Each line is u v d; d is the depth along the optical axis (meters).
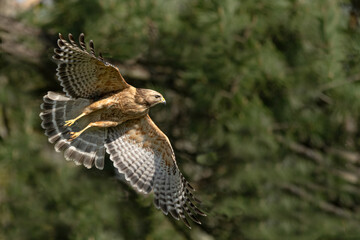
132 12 15.27
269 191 16.34
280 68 15.27
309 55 15.49
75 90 10.60
